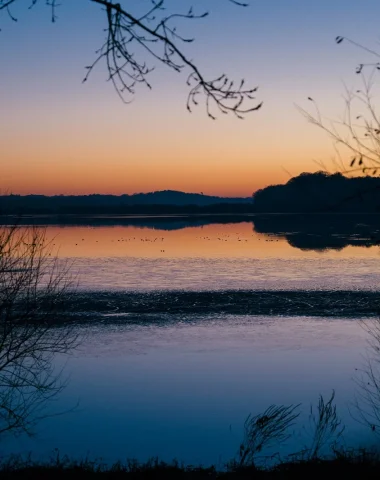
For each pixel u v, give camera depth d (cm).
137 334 2767
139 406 1708
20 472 1043
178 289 4141
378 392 1730
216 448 1355
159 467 1087
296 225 14975
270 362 2288
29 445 1373
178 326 2969
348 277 4788
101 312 3266
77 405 1706
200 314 3284
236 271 5262
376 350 2380
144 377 2056
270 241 9125
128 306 3469
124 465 1207
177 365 2239
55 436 1431
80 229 13950
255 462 1141
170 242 9144
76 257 6512
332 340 2656
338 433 1370
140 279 4700
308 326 2973
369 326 2919
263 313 3322
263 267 5566
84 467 1113
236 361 2308
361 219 17788
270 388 1927
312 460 1049
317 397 1794
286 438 1317
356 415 1545
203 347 2541
